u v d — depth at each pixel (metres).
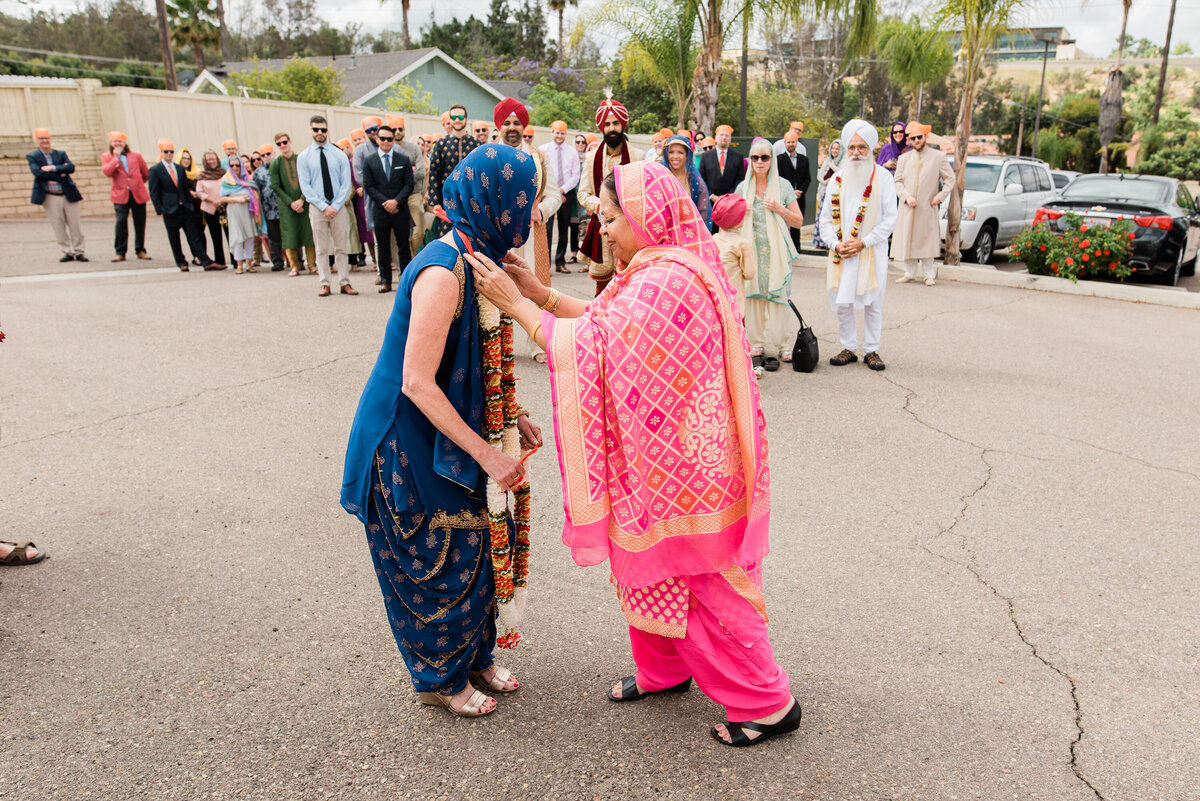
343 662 2.98
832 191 6.96
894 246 11.18
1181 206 12.17
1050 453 5.16
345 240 9.35
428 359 2.24
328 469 4.67
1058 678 2.95
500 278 2.29
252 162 12.19
